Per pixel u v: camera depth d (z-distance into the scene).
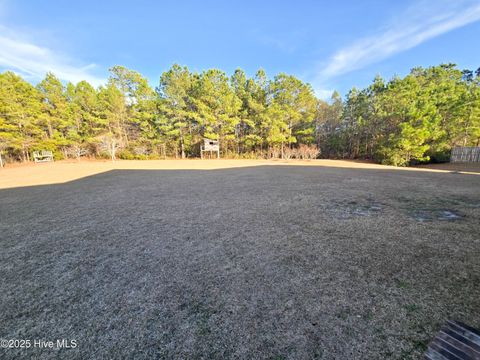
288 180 6.62
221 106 18.84
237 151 22.22
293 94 18.70
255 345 1.11
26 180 7.62
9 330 1.26
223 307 1.40
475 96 11.97
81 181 7.18
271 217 3.21
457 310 1.32
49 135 19.55
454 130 12.94
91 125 20.14
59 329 1.26
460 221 2.91
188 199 4.39
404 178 6.86
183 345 1.13
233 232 2.68
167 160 18.70
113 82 19.95
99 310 1.40
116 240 2.52
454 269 1.79
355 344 1.10
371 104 16.97
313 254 2.09
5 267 1.97
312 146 19.94
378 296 1.47
